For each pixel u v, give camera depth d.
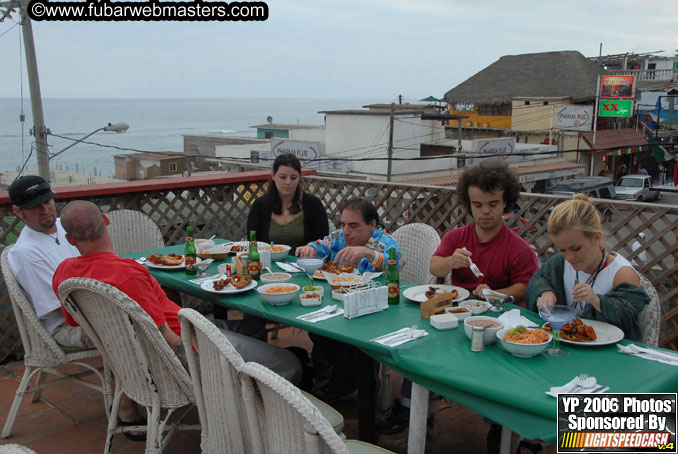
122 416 2.67
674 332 3.38
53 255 2.67
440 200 4.23
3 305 3.67
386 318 2.30
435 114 28.64
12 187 2.62
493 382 1.69
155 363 2.17
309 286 2.59
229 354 1.59
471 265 2.51
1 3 12.00
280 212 3.63
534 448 2.43
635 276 2.15
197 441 2.73
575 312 1.96
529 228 3.79
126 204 4.27
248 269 2.90
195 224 4.70
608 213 3.53
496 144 29.31
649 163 36.50
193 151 44.34
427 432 2.70
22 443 2.71
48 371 2.72
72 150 197.38
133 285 2.23
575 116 32.47
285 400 1.33
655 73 49.31
